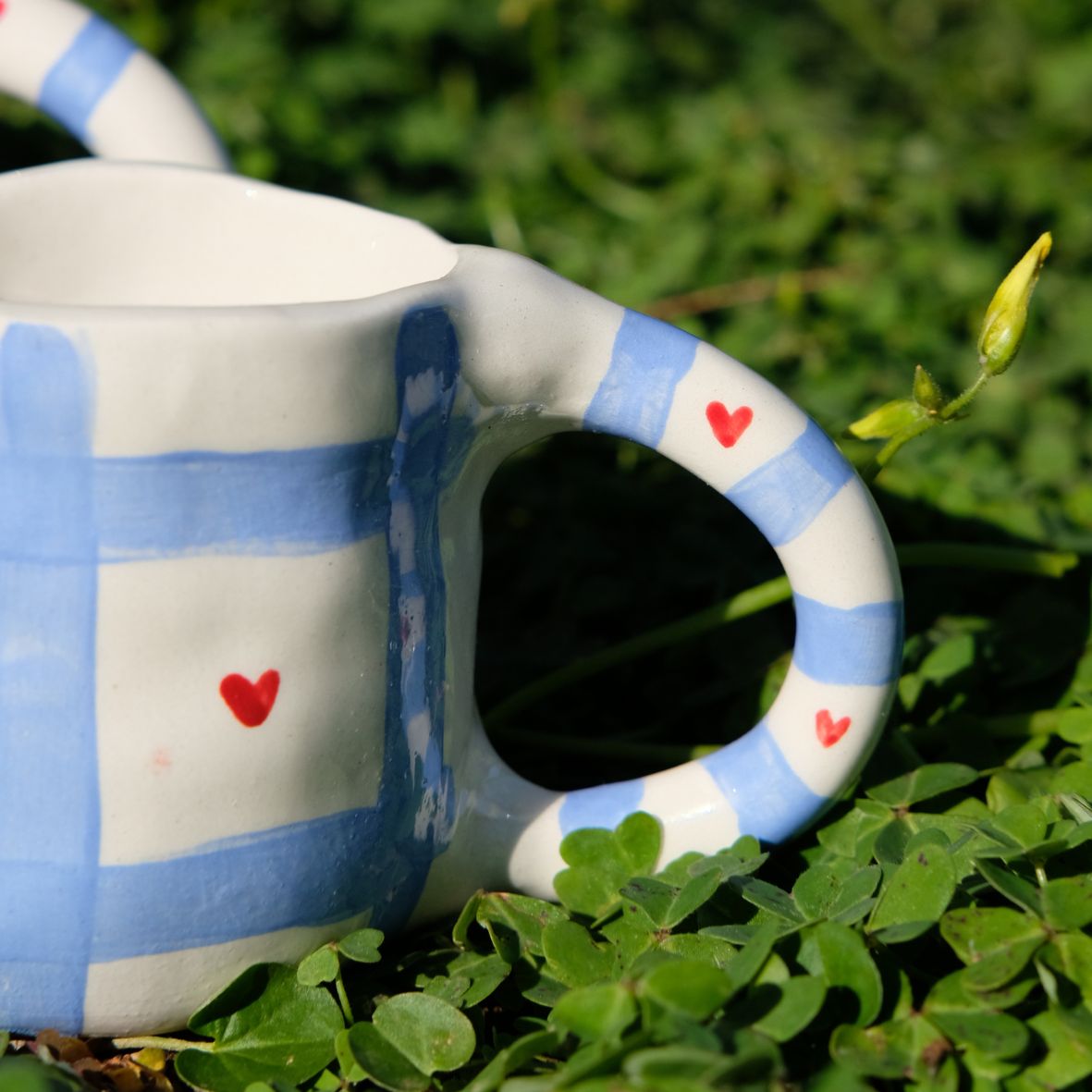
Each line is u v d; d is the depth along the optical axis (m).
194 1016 0.34
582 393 0.34
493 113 0.87
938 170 0.78
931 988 0.34
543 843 0.36
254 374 0.31
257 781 0.33
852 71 1.03
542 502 0.52
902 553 0.44
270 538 0.32
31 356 0.31
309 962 0.34
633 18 0.99
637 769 0.43
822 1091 0.31
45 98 0.42
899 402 0.38
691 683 0.45
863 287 0.64
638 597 0.48
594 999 0.32
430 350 0.33
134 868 0.32
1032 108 0.97
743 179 0.73
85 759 0.32
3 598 0.32
